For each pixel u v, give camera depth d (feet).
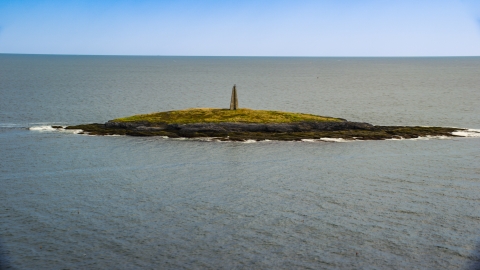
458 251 97.76
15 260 92.22
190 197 131.03
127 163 169.07
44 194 132.16
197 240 102.58
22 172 155.02
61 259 93.15
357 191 137.28
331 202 127.34
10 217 114.01
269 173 157.17
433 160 177.37
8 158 173.58
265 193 135.13
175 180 147.84
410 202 127.54
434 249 98.68
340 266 91.66
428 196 132.67
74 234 104.73
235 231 107.34
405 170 162.20
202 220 113.80
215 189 138.72
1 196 129.70
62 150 188.14
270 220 114.11
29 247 98.07
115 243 100.58
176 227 109.40
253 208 122.31
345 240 102.94
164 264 91.91
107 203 125.29
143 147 195.42
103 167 163.12
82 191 135.54
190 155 182.09
